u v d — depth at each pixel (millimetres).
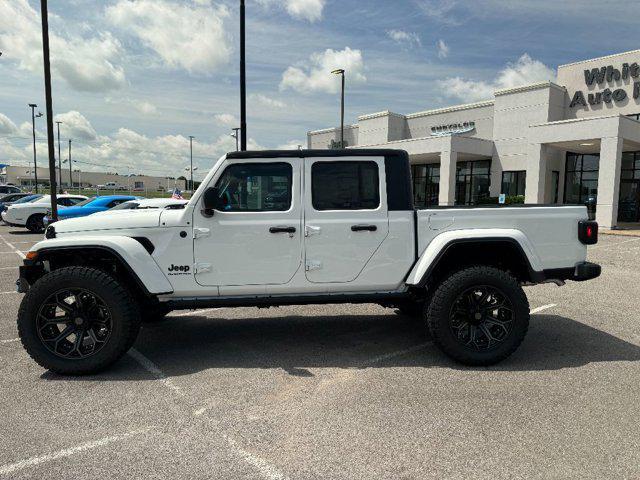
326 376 4129
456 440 3027
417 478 2633
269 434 3127
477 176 31234
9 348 4934
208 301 4363
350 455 2869
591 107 26203
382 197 4430
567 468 2711
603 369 4238
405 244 4453
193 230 4285
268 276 4383
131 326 4156
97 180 110312
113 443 3029
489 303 4418
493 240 4344
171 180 102250
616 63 25047
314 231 4355
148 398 3697
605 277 9016
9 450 2947
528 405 3514
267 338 5258
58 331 4426
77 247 4168
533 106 27406
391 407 3502
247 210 4367
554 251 4574
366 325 5781
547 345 4926
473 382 3961
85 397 3723
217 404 3584
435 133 34594
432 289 4547
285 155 4371
